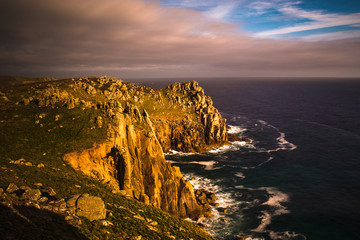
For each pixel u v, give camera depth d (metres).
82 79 142.25
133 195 60.00
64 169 49.91
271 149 131.50
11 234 18.81
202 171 101.94
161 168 72.94
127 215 35.94
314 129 176.12
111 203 39.16
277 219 66.06
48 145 59.22
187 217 66.38
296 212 69.75
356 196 79.56
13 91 97.31
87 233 24.31
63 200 28.66
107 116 76.75
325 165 107.56
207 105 161.12
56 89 100.56
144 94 151.62
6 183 31.06
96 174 55.44
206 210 68.69
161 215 47.50
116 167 61.75
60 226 23.39
